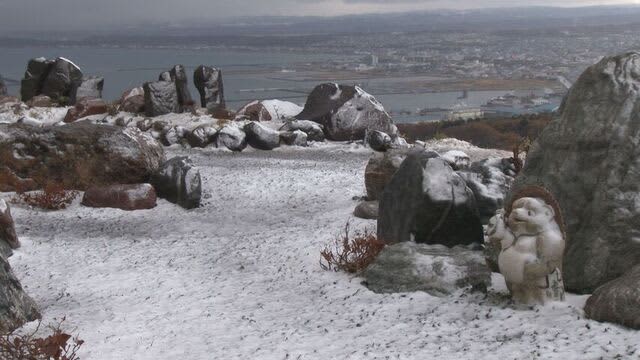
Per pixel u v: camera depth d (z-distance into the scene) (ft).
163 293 32.35
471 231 33.86
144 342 25.67
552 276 24.94
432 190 33.37
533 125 108.78
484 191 40.16
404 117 166.91
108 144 57.98
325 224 45.52
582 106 28.45
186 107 99.71
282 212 51.11
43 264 38.63
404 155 48.67
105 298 31.91
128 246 42.34
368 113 91.76
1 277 27.45
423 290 28.32
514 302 25.63
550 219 24.71
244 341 24.98
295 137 86.63
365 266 32.73
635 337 20.72
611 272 25.68
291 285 32.32
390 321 25.55
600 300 22.80
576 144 27.99
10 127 59.00
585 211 26.96
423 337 23.36
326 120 91.30
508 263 24.99
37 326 27.27
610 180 26.32
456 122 126.41
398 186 35.22
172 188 54.44
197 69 104.78
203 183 61.77
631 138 26.40
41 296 32.63
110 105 104.37
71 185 57.98
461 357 21.11
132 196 53.01
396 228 34.94
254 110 99.60
